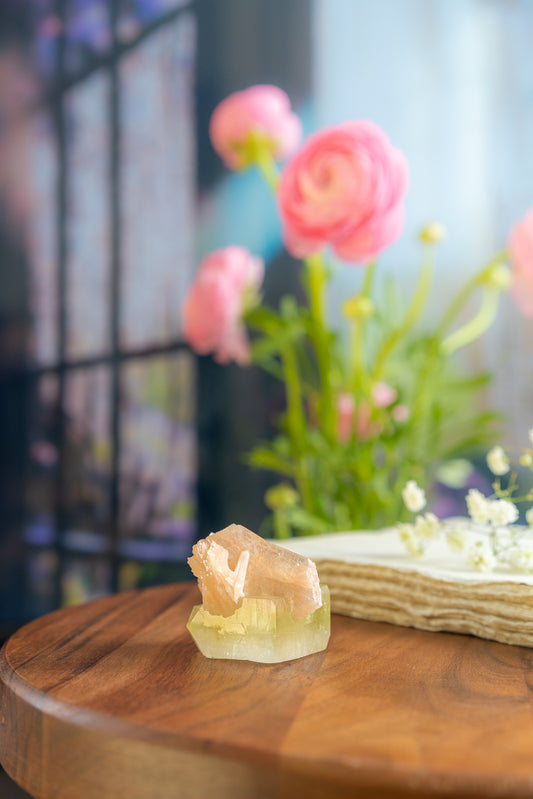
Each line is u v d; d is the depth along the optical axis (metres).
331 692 0.26
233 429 1.01
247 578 0.30
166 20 1.06
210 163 1.03
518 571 0.33
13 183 1.11
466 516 0.85
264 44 1.01
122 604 0.37
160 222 1.06
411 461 0.60
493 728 0.24
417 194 0.92
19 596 1.08
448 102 0.90
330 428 0.62
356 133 0.56
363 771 0.21
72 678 0.27
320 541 0.40
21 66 1.10
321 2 0.98
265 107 0.65
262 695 0.26
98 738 0.24
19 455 1.10
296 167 0.57
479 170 0.89
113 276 1.08
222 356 0.72
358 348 0.60
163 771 0.23
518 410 0.84
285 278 0.99
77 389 1.09
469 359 0.87
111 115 1.08
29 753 0.25
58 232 1.10
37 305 1.11
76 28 1.09
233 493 1.00
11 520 1.09
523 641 0.31
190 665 0.29
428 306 0.91
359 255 0.56
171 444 1.04
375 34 0.95
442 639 0.32
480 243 0.89
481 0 0.88
